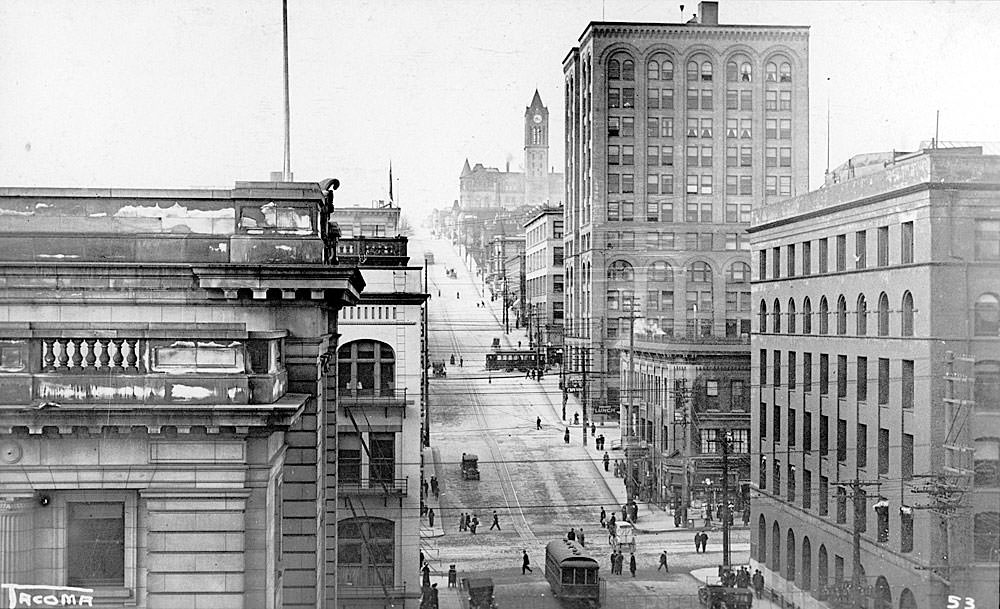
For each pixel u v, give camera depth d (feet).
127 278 68.39
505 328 322.14
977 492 110.11
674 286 268.82
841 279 134.10
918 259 115.03
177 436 58.95
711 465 188.14
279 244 70.54
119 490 59.88
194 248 70.49
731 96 270.46
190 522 59.31
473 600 125.70
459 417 240.73
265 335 61.00
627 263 268.21
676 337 215.10
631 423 204.85
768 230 162.61
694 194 270.46
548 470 201.67
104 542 60.44
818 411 139.03
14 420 57.11
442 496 186.80
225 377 59.41
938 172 112.37
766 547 154.81
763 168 270.87
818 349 139.95
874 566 122.31
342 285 69.10
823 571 135.95
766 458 157.58
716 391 191.52
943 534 110.11
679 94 269.64
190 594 59.21
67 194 70.23
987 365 112.27
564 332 294.46
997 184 112.88
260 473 59.82
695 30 269.44
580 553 132.26
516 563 149.79
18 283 68.03
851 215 131.95
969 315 112.47
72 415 57.31
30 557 59.36
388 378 120.06
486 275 356.38
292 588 71.36
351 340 119.65
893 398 119.34
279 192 70.95
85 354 59.82
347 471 118.32
